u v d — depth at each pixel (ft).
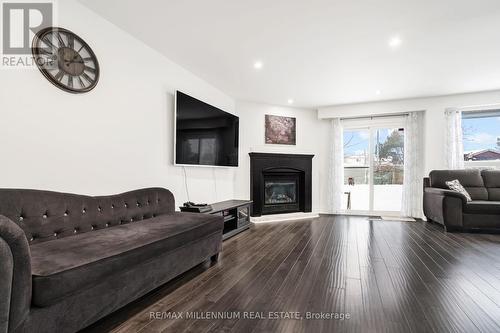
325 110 17.76
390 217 16.28
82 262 4.21
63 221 6.11
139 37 8.71
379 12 7.11
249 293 6.03
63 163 6.50
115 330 4.60
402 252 9.10
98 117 7.44
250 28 8.06
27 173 5.77
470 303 5.52
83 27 7.02
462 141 15.47
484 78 12.31
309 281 6.68
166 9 7.14
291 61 10.48
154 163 9.54
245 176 16.31
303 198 17.48
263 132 17.01
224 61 10.53
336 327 4.67
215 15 7.39
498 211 11.78
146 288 5.46
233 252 9.21
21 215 5.33
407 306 5.40
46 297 3.64
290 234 11.91
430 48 9.26
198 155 11.36
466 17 7.33
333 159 17.80
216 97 13.89
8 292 3.22
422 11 7.05
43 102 6.09
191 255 7.00
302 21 7.61
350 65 10.84
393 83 13.06
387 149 17.22
